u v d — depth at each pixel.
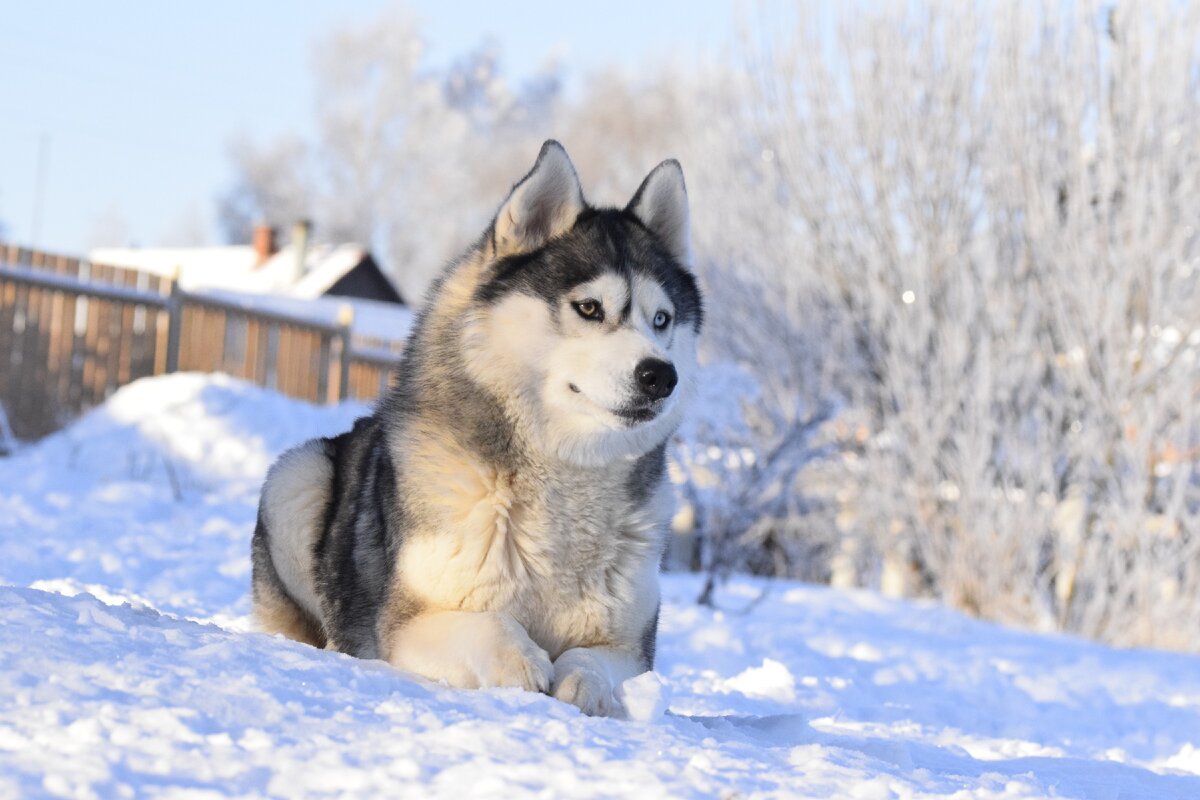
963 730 5.41
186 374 13.75
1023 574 12.13
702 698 5.27
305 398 17.12
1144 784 3.83
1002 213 13.02
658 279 4.09
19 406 13.03
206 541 8.51
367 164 55.66
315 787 2.19
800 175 14.25
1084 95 12.80
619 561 3.85
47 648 2.81
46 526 8.20
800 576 13.78
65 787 2.02
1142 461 11.76
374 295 40.56
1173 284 11.91
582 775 2.36
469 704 2.92
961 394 12.37
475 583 3.67
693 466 10.91
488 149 59.78
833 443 12.18
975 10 13.70
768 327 14.27
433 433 3.76
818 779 2.60
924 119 13.62
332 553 4.36
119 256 41.44
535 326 3.79
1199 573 11.70
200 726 2.42
